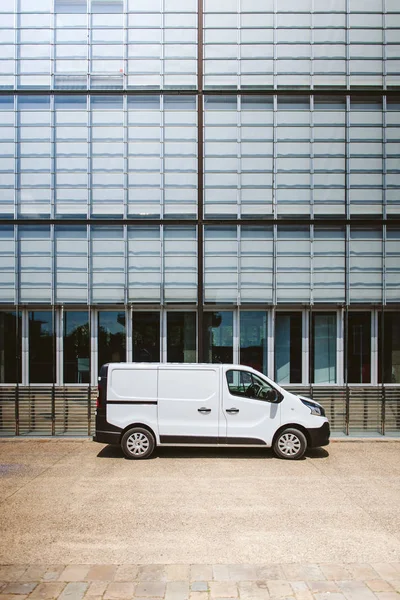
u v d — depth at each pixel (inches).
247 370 331.0
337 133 454.6
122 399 326.0
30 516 217.8
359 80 452.8
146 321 455.2
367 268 454.6
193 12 452.8
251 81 452.8
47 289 451.2
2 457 328.5
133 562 172.7
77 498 242.8
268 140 454.0
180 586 155.6
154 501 238.5
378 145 454.9
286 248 454.0
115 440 324.5
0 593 150.6
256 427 325.1
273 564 171.5
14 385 450.3
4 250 451.5
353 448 360.5
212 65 452.1
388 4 452.4
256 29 452.4
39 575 162.7
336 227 454.6
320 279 454.6
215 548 184.9
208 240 453.4
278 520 214.4
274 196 453.1
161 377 327.3
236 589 153.9
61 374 452.4
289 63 452.4
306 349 458.0
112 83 452.4
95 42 452.4
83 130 452.4
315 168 454.0
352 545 188.2
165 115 453.1
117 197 453.1
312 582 158.4
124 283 451.5
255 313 457.7
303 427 328.8
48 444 369.7
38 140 451.5
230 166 453.4
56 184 452.4
